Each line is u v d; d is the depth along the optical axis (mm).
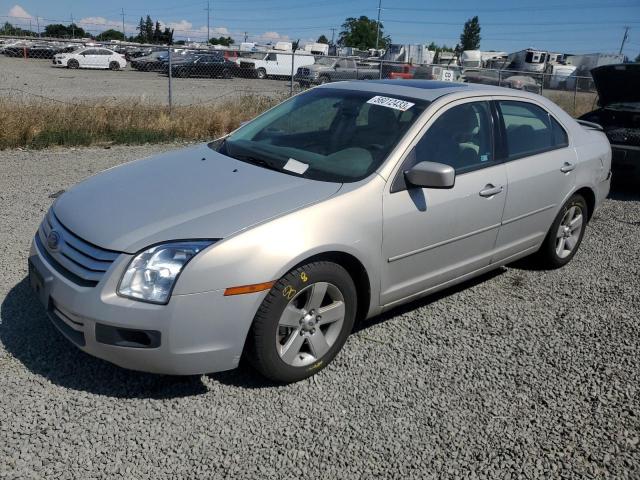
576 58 40469
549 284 4883
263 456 2672
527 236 4613
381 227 3354
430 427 2947
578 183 4930
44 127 9719
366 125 3826
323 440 2801
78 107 10672
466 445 2836
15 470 2479
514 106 4461
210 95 18750
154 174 3580
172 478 2510
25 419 2793
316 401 3092
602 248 5941
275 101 13594
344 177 3426
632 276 5188
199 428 2826
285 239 2936
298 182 3359
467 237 3969
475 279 4914
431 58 37000
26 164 8117
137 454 2629
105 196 3299
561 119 4957
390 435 2867
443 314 4195
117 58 34594
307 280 3045
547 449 2846
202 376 3240
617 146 7906
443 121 3836
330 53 45188
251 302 2861
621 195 8406
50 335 3512
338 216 3158
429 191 3617
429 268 3797
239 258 2820
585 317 4297
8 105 10148
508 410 3125
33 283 3246
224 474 2551
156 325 2738
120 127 10469
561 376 3484
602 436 2963
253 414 2955
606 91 8391
